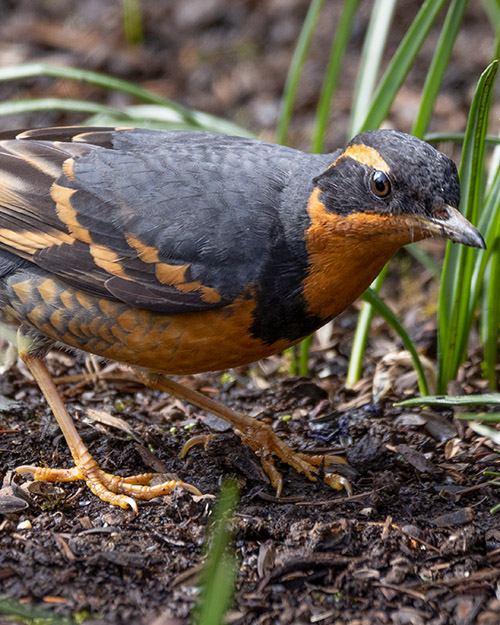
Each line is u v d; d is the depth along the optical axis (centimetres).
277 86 1827
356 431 1071
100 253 892
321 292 875
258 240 866
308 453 1030
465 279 1080
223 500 702
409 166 805
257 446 1016
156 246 878
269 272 862
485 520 902
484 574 827
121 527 884
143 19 1997
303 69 1861
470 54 1836
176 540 862
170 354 909
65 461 995
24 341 987
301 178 877
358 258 862
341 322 1354
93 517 903
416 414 1098
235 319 876
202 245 869
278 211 872
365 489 960
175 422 1095
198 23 1998
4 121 1731
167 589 802
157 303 870
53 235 909
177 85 1842
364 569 828
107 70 1866
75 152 941
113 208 899
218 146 930
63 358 1231
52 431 1039
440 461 1010
